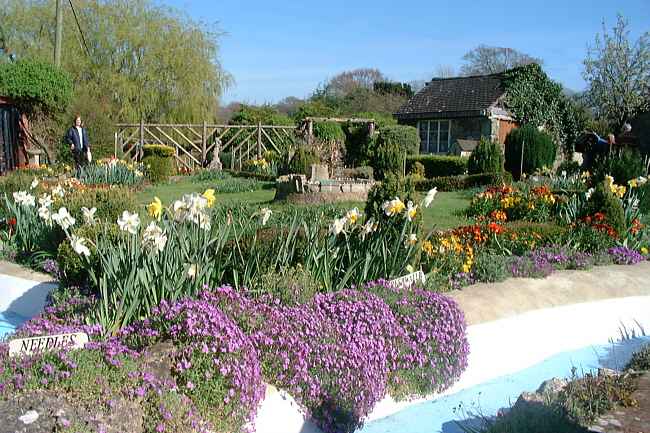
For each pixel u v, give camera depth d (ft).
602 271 28.35
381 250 21.58
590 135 81.51
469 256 26.35
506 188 42.86
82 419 10.82
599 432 11.08
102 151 76.13
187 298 15.83
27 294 26.04
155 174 67.77
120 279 17.49
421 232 24.49
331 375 15.58
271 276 18.38
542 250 29.55
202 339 13.79
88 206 30.14
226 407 13.00
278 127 88.38
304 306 17.40
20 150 66.33
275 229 25.89
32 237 29.37
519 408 14.16
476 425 16.44
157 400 12.09
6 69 63.10
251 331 15.56
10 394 11.09
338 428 15.11
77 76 101.24
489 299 22.97
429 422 16.83
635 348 23.08
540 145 67.15
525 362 21.83
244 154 87.61
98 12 104.12
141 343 14.34
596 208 33.86
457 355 18.67
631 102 115.85
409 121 116.26
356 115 116.16
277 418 14.23
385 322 17.60
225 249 21.52
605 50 118.73
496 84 108.78
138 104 104.22
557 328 23.18
